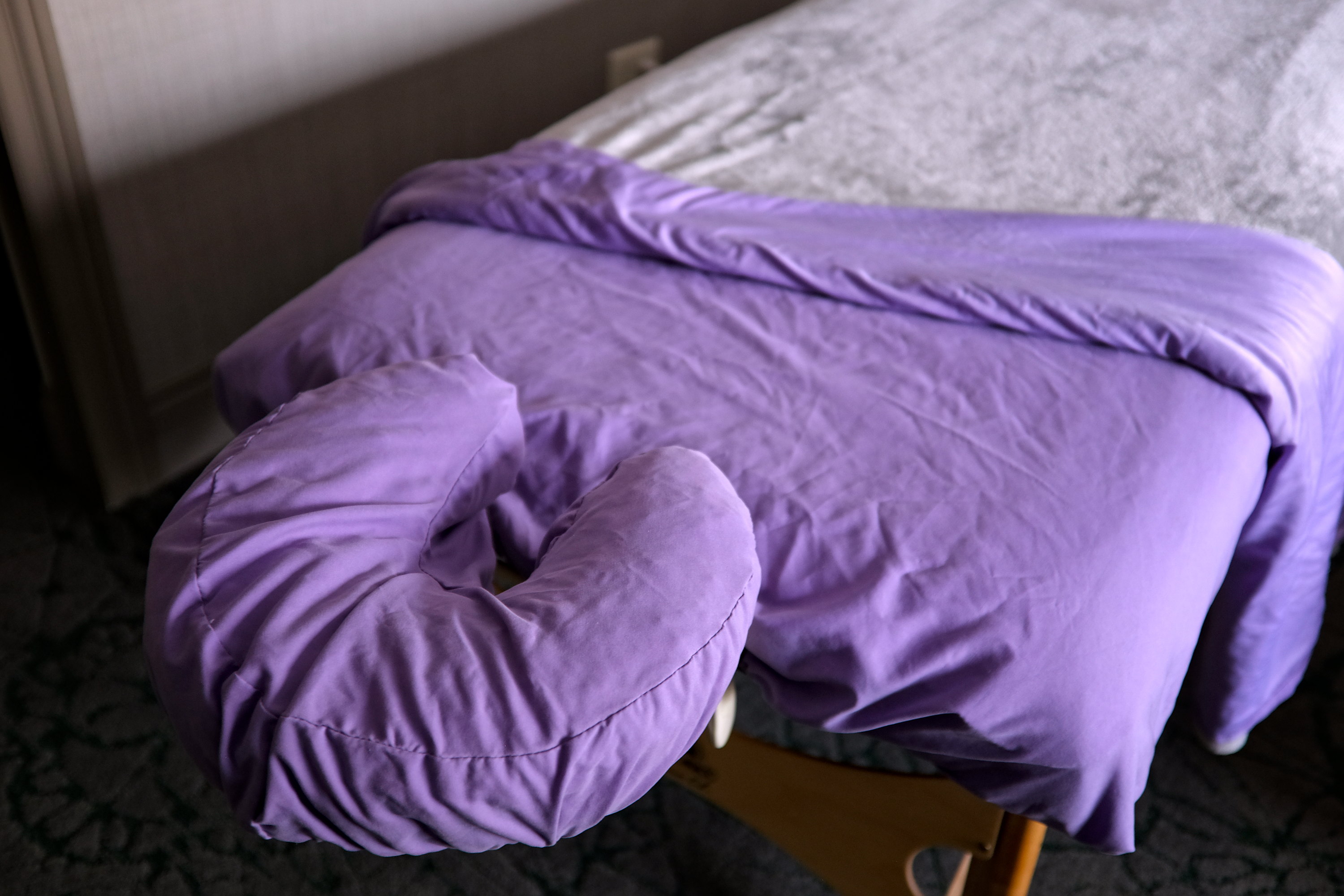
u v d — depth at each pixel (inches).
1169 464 35.7
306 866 46.1
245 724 25.2
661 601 26.0
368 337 41.9
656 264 46.4
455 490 32.1
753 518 34.3
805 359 40.5
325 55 64.6
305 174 66.6
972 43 66.1
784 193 51.7
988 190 51.9
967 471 35.3
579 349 41.2
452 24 72.0
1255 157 53.7
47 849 46.0
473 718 23.9
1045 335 41.3
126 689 52.9
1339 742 51.7
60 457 63.6
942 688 31.0
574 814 25.8
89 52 53.1
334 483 29.1
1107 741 30.2
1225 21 67.9
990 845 36.4
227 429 68.2
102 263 57.2
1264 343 39.5
